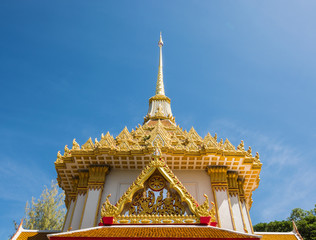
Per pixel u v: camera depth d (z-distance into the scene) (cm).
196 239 912
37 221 3219
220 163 1683
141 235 945
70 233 991
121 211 1148
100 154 1620
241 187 1762
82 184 1683
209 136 1728
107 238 932
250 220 1623
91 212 1517
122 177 1705
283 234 1970
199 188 1644
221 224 1477
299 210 4350
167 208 1163
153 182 1231
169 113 2852
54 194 3491
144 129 2323
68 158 1673
